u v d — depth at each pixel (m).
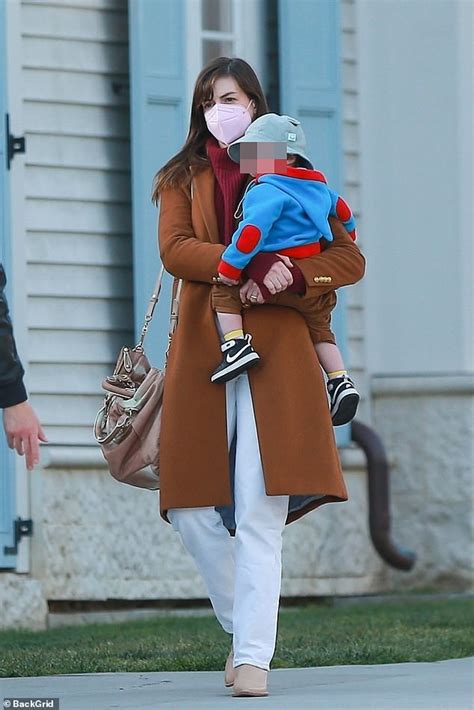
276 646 19.58
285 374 14.20
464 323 28.98
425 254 29.36
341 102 28.34
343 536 27.88
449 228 29.12
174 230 14.56
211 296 14.34
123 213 26.36
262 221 13.93
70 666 17.45
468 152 29.05
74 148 25.94
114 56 26.42
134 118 26.12
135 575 25.78
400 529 29.52
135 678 16.30
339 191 28.34
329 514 27.77
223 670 17.45
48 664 17.66
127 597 25.66
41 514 24.94
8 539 24.64
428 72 29.36
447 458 29.09
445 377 29.03
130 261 26.33
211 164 14.68
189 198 14.78
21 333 25.16
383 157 29.81
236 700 13.64
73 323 25.70
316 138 28.16
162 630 22.64
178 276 14.46
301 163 14.66
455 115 29.08
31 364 25.30
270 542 14.13
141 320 25.80
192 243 14.32
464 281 29.02
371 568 28.30
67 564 25.16
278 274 13.91
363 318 29.52
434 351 29.27
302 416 14.18
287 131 14.33
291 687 15.12
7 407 13.66
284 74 27.91
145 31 26.23
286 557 27.28
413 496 29.41
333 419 14.88
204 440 14.26
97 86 26.23
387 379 29.52
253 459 14.15
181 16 26.58
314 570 27.53
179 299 14.73
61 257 25.69
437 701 13.66
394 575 29.12
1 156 25.02
